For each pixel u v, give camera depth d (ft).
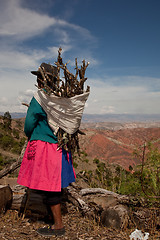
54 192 8.43
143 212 9.63
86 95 8.58
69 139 8.71
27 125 8.64
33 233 8.43
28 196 10.23
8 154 109.70
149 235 8.38
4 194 10.34
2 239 7.61
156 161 9.61
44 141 8.53
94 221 9.82
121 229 8.96
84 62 8.49
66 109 8.43
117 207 9.71
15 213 10.46
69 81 8.60
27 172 8.63
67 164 8.87
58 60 8.42
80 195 12.28
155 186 9.94
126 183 12.04
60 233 8.27
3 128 229.66
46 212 9.95
